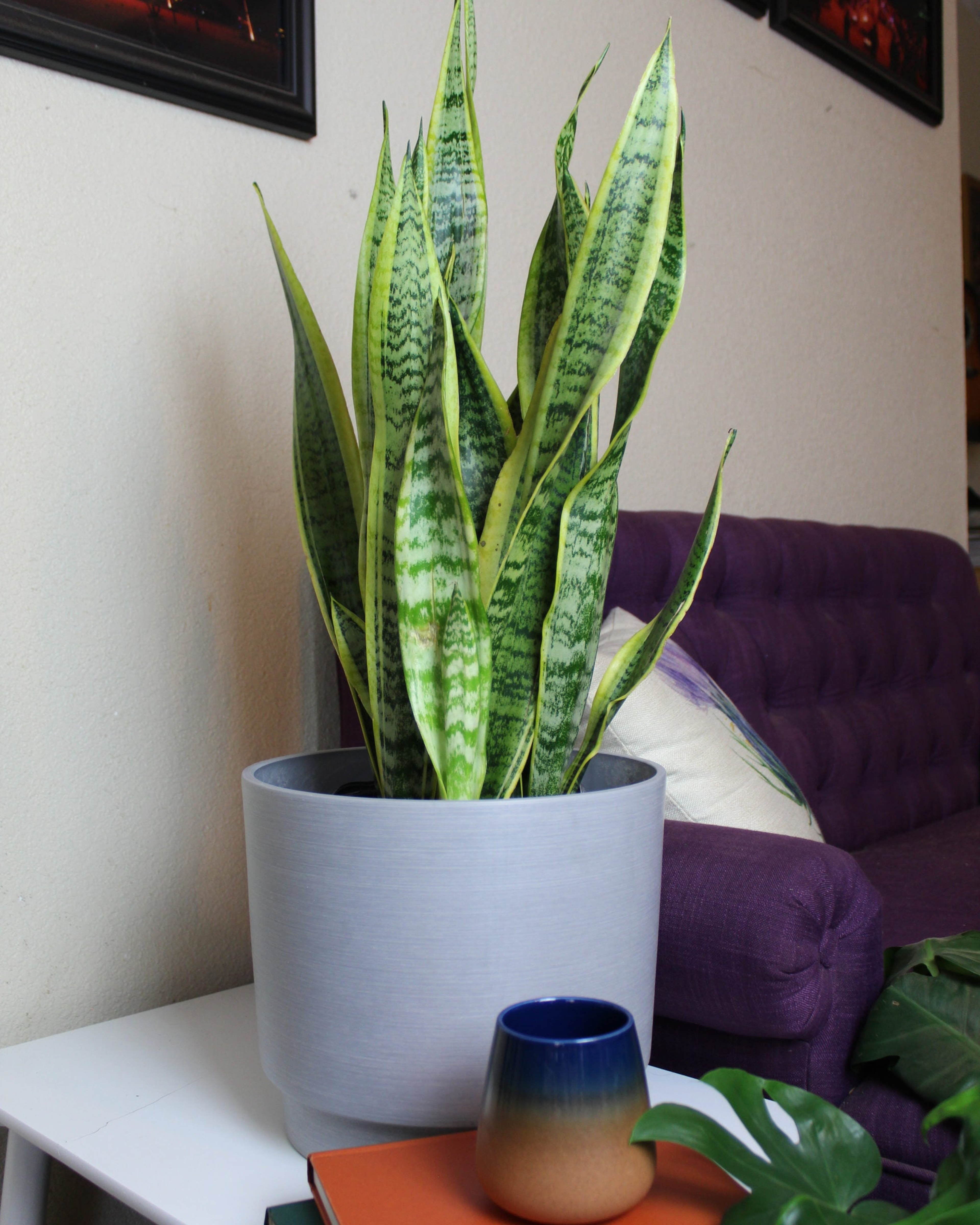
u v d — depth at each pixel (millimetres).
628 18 1463
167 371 940
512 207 1287
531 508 547
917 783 1646
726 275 1675
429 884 508
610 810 543
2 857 831
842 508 1997
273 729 1028
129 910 913
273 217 1027
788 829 1010
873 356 2090
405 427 561
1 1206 711
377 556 563
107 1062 758
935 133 2309
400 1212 452
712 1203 461
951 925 1021
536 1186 429
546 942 521
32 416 849
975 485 3154
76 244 876
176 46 931
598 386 539
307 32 1025
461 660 537
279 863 544
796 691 1461
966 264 3000
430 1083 515
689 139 1583
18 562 841
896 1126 691
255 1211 540
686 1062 791
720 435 1665
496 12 1266
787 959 685
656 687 993
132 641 915
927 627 1789
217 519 980
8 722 835
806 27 1808
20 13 823
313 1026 534
